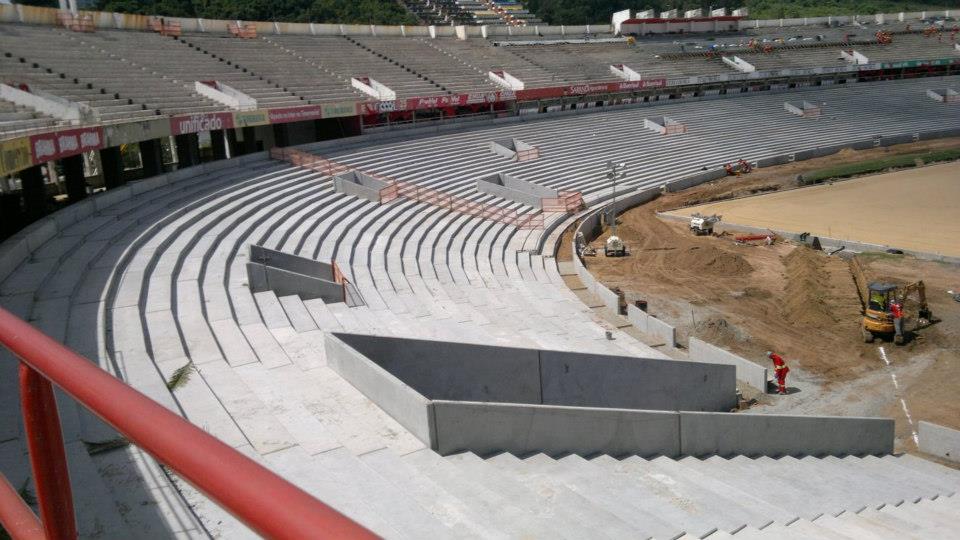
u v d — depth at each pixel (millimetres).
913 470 15719
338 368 12359
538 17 142375
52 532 2145
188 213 25547
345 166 38031
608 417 12000
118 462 8477
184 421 1569
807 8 140250
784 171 54656
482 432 10516
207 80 39781
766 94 71688
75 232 21156
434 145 46875
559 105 62281
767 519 10078
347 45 54719
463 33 65312
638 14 83812
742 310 27562
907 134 64062
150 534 7098
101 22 40188
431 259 29359
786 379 21625
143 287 17625
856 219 40781
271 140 44219
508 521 8141
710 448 13844
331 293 20969
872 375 21828
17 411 9703
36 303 15414
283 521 1198
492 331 20453
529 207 40875
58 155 22219
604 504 9703
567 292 28516
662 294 29625
